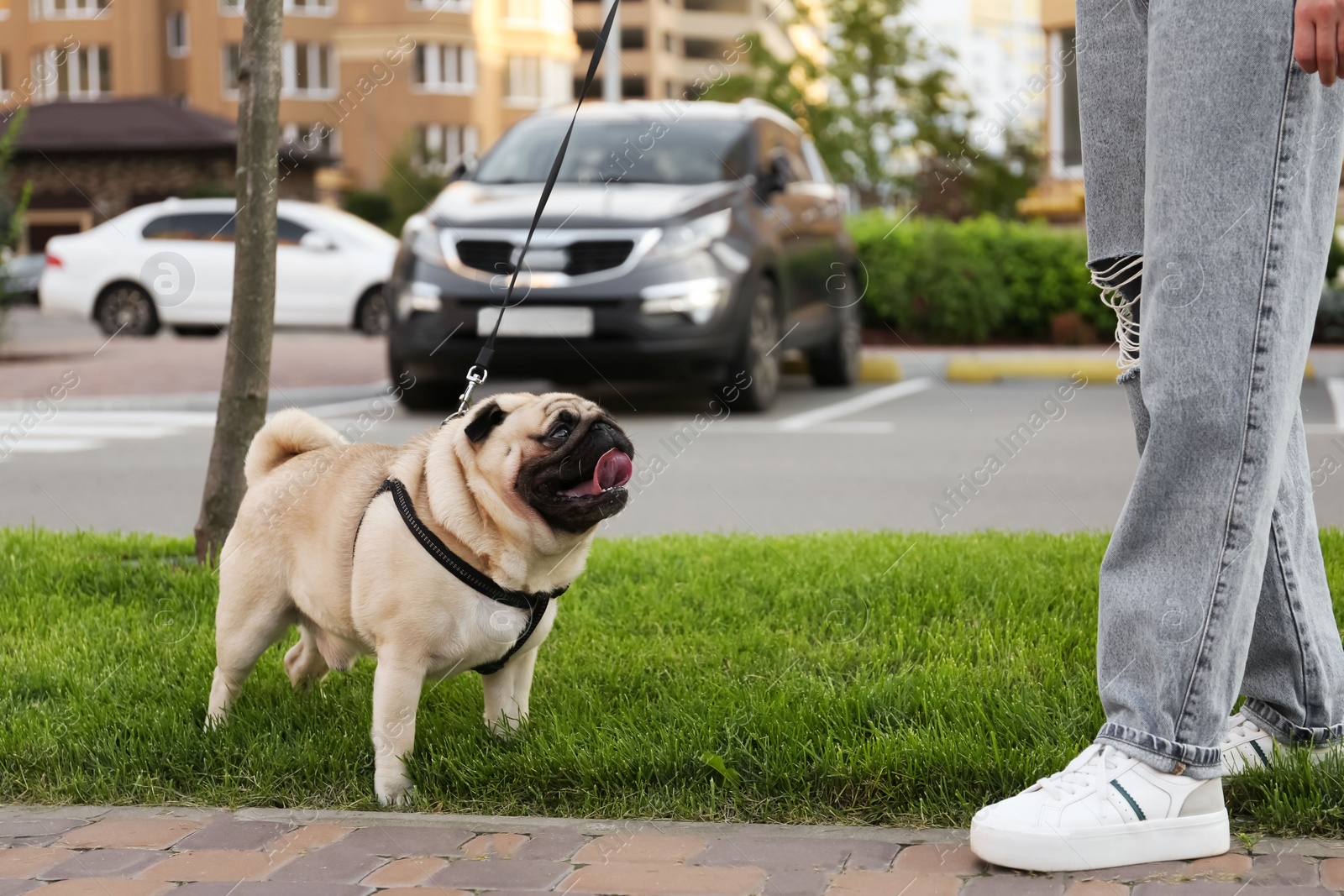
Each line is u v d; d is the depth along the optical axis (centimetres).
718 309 845
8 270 1500
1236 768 252
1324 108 230
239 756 289
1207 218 225
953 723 288
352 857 236
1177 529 233
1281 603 247
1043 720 285
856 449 805
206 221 1619
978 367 1253
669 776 270
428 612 272
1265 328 225
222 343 1546
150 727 305
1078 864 223
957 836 240
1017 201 2086
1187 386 228
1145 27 250
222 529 476
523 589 279
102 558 482
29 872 230
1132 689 237
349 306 1569
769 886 218
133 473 758
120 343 1526
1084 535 500
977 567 440
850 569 446
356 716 314
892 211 2027
